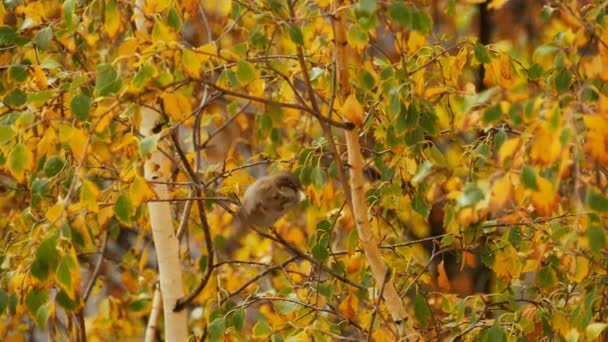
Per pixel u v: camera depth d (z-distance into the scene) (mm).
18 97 8695
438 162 8766
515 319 8867
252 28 10508
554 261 9086
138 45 7816
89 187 7656
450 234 9375
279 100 11023
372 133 10898
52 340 10836
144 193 7969
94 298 15195
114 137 9328
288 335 9320
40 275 7391
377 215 9812
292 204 9055
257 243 12055
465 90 9391
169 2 8656
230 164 11164
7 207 12680
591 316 8086
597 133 6840
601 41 7656
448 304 10094
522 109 7336
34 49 9359
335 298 10367
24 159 7727
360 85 8961
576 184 6934
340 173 8594
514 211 8977
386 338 8914
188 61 7617
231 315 9266
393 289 9062
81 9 9875
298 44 7770
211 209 11500
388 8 8117
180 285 10141
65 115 8828
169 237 10141
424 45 9383
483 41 14508
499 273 9445
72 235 7797
